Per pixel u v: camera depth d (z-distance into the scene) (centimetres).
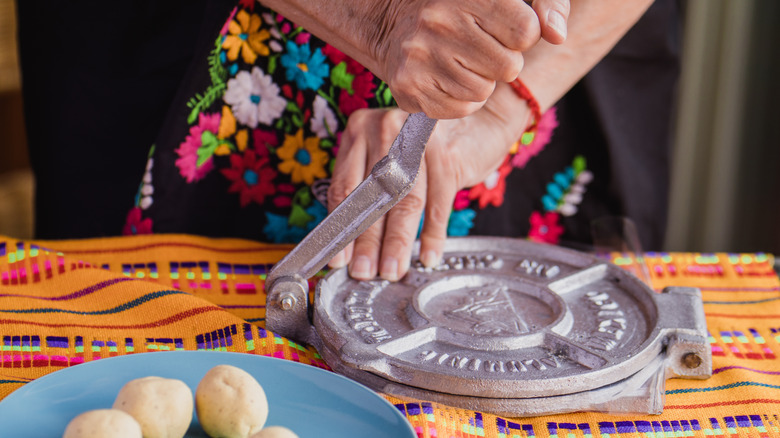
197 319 84
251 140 120
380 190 78
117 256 104
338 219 80
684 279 110
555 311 87
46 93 128
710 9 209
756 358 89
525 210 145
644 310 89
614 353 77
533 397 71
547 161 141
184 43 120
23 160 247
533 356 77
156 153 115
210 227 125
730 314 100
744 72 211
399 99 74
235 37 112
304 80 115
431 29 68
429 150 98
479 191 133
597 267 96
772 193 218
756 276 111
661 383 77
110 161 129
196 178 120
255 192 124
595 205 145
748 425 74
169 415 58
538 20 66
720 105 215
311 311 87
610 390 73
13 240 96
